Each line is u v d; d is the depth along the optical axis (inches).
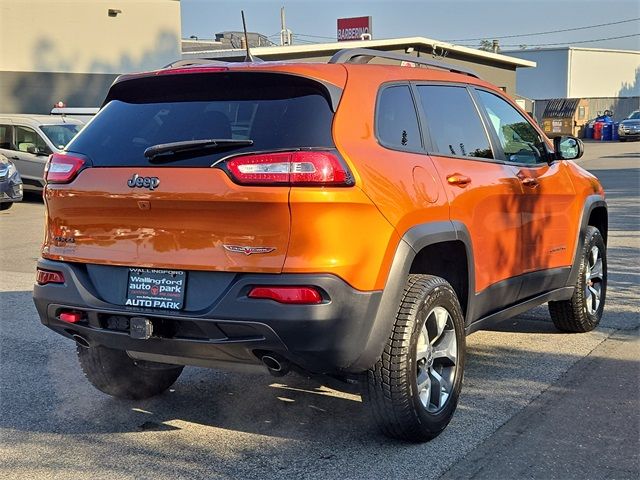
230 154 142.6
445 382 169.9
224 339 142.5
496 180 191.5
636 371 209.0
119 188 149.9
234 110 152.6
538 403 185.3
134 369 185.3
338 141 145.0
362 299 143.4
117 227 152.3
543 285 219.8
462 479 146.6
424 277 163.9
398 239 151.6
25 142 677.9
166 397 195.3
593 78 2345.0
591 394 191.3
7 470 153.9
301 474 149.9
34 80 1035.9
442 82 189.0
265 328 138.2
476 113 198.4
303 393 196.5
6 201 589.3
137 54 1116.5
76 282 155.6
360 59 167.9
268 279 138.0
